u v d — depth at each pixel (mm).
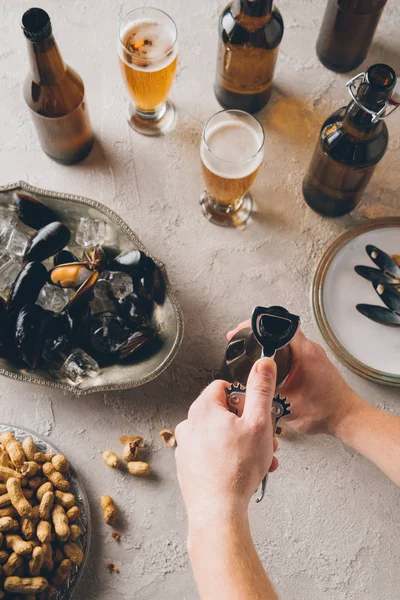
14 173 883
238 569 555
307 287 859
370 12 817
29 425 819
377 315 833
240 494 579
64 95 771
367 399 834
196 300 854
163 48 806
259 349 694
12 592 740
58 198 772
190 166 891
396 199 888
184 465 603
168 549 794
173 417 826
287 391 772
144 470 798
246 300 854
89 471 810
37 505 771
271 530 803
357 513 809
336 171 792
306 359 761
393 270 844
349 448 821
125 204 878
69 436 818
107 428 821
